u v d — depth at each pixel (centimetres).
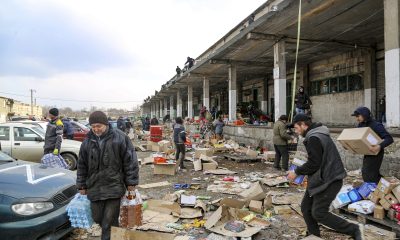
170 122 3250
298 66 2027
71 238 459
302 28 1176
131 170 357
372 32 1264
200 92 3800
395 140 692
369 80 1488
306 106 1339
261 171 955
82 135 1510
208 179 858
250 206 547
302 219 508
